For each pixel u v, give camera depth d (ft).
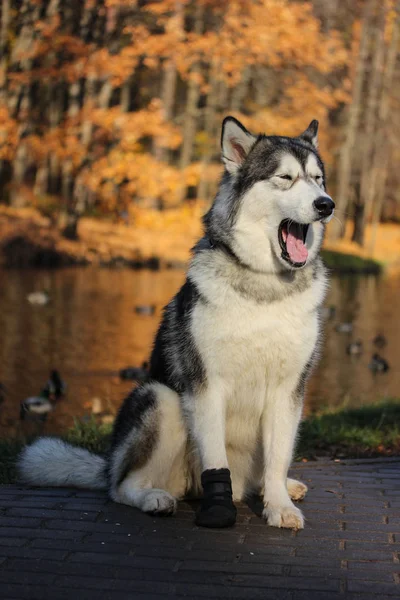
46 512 14.51
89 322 52.95
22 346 44.34
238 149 14.92
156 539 13.17
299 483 15.89
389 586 11.25
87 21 83.76
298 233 14.60
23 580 11.27
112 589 11.02
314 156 14.71
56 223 95.61
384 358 47.52
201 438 14.30
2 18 86.58
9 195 104.68
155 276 81.87
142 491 14.71
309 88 93.56
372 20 116.16
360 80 116.47
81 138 89.40
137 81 113.70
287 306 13.99
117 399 33.65
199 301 14.20
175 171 93.15
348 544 13.10
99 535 13.29
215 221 14.71
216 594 10.90
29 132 88.99
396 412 27.20
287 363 14.25
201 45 80.43
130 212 104.42
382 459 19.98
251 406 14.73
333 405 33.76
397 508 15.31
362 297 78.48
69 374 38.34
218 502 13.97
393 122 128.77
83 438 21.95
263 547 12.89
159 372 15.52
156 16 82.28
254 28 81.30
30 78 82.69
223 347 14.05
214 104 111.14
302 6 85.66
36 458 16.43
